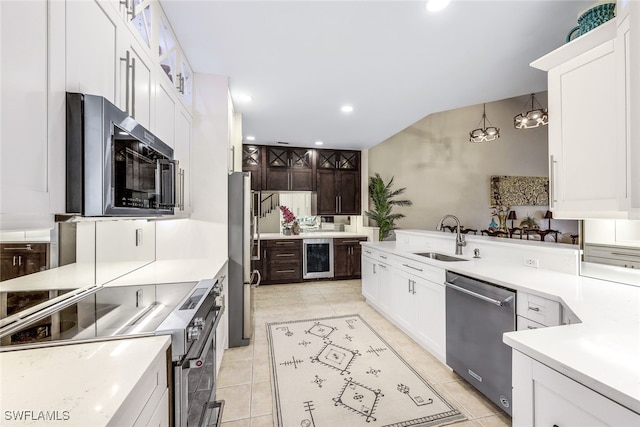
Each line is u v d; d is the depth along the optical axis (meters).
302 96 2.97
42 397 0.64
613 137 1.28
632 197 0.77
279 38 1.99
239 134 3.46
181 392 1.02
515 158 7.34
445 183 6.73
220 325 2.30
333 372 2.21
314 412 1.76
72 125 0.89
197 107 2.54
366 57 2.21
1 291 1.02
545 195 7.51
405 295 2.82
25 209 0.72
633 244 1.58
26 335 0.97
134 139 1.15
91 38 1.01
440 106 3.26
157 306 1.27
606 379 0.72
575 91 1.45
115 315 1.17
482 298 1.82
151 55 1.57
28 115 0.73
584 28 1.41
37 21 0.76
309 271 5.07
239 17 1.77
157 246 2.52
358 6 1.66
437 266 2.30
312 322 3.21
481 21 1.78
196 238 2.59
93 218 1.07
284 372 2.21
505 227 7.10
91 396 0.65
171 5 1.67
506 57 2.20
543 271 1.98
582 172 1.42
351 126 4.01
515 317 1.65
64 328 1.03
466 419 1.71
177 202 1.97
